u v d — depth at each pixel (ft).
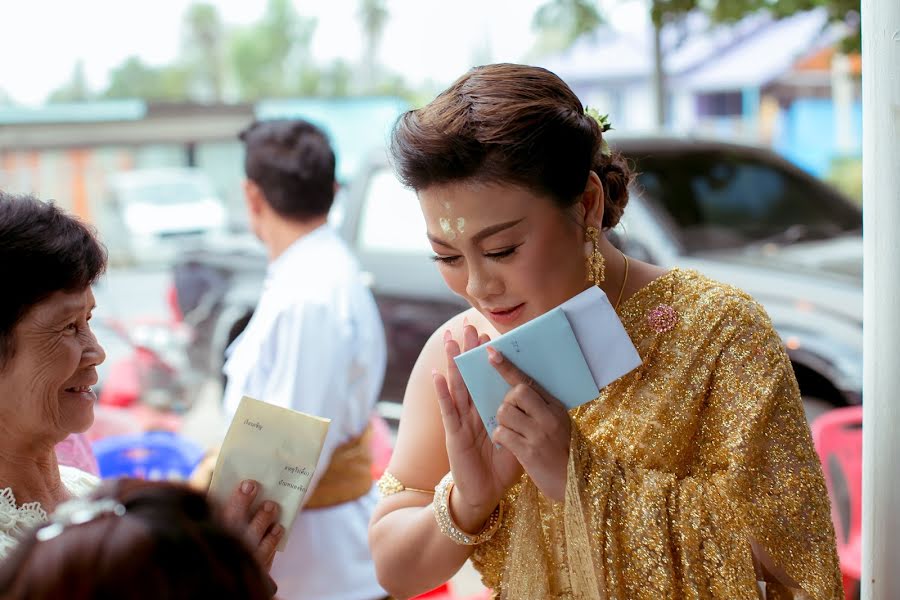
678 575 5.09
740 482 5.16
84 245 5.34
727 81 50.78
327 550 8.69
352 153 45.34
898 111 5.42
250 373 8.66
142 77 140.97
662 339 5.40
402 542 5.78
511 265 5.17
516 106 4.98
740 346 5.32
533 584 5.48
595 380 5.08
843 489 12.41
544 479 5.14
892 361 5.58
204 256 24.09
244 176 9.67
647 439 5.29
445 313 18.11
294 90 145.59
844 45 17.08
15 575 2.97
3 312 5.08
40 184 41.60
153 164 47.34
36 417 5.27
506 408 5.11
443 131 4.98
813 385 15.03
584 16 20.77
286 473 5.65
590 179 5.41
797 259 16.63
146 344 22.62
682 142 19.07
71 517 3.11
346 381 8.71
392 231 19.34
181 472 12.91
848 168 46.50
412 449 6.06
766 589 5.71
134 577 2.91
